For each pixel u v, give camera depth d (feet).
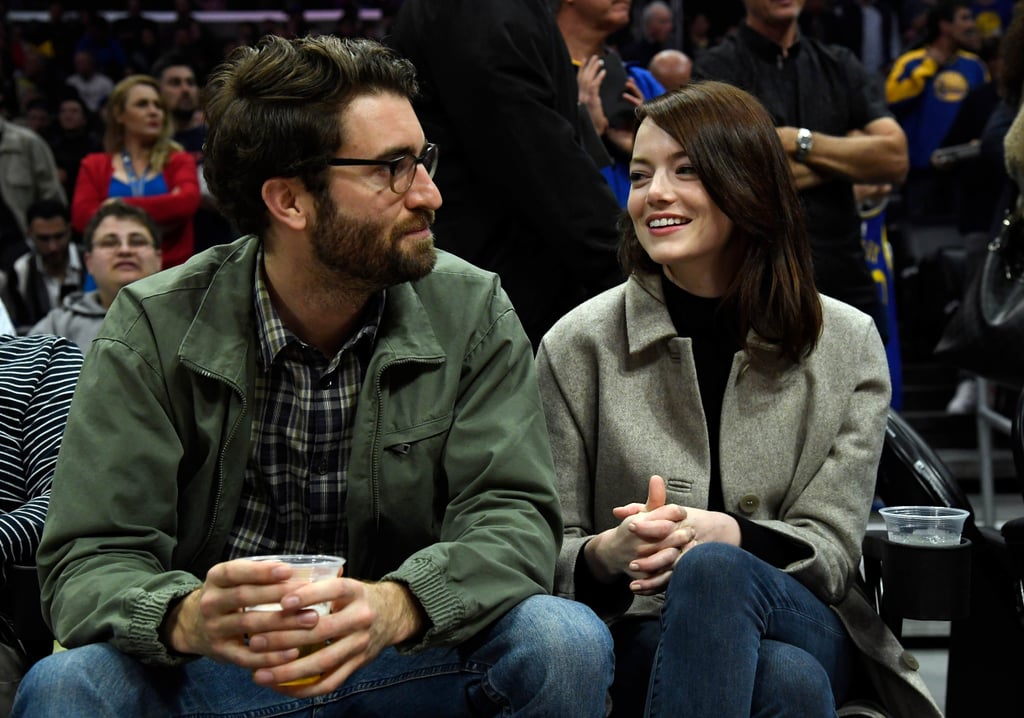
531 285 13.38
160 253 19.31
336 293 8.98
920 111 29.50
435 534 9.29
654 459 10.39
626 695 9.90
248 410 8.93
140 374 8.74
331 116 8.57
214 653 7.59
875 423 10.34
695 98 10.21
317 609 7.50
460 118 12.92
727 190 10.00
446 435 9.16
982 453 20.99
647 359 10.63
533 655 8.18
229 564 7.34
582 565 9.84
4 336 11.41
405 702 8.74
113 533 8.43
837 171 16.31
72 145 37.22
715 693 8.35
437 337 9.30
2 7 46.14
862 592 10.32
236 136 8.76
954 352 14.23
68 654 7.91
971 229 25.77
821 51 17.19
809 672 8.70
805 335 10.21
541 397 10.87
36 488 10.61
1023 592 10.76
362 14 49.55
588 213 12.82
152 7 50.78
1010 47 14.84
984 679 11.35
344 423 9.16
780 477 10.35
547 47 13.10
